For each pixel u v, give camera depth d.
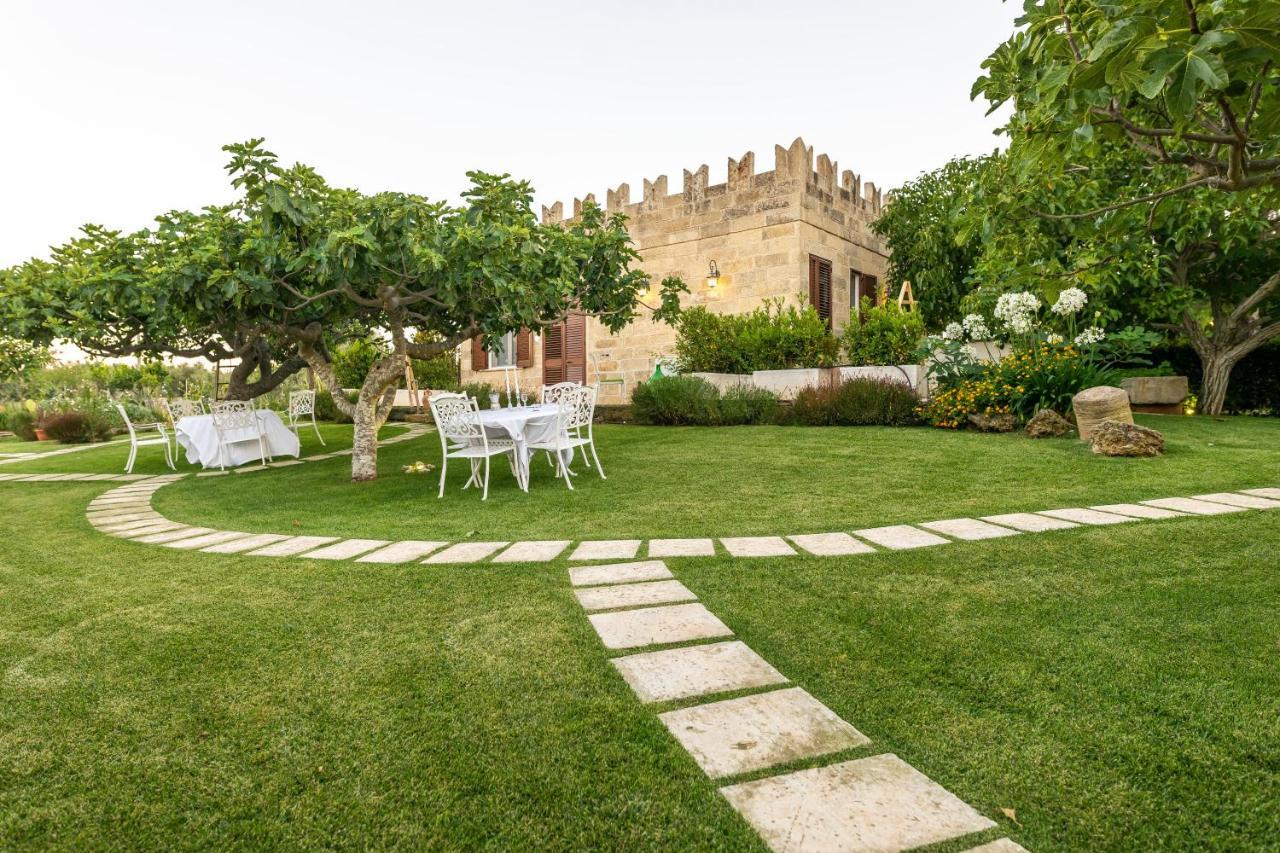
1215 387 9.77
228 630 2.63
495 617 2.68
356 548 3.99
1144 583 2.75
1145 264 8.12
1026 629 2.34
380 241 5.93
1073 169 3.39
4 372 8.51
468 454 5.85
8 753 1.75
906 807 1.41
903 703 1.87
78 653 2.43
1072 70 1.80
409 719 1.87
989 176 3.29
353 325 10.75
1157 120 2.63
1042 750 1.61
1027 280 3.24
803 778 1.53
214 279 5.65
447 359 17.59
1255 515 3.74
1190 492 4.50
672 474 6.31
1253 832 1.29
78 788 1.59
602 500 5.28
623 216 8.38
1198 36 1.58
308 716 1.91
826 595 2.79
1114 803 1.40
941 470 5.79
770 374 10.89
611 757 1.64
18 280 7.05
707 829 1.36
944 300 12.55
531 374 16.17
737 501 4.97
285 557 3.81
